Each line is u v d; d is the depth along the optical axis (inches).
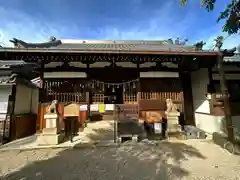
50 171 127.7
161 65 273.4
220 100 247.6
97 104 260.7
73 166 137.2
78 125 249.8
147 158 154.2
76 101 258.1
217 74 271.4
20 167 135.6
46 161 149.0
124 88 268.7
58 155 165.0
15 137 237.9
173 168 130.9
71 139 208.7
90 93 264.2
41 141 197.9
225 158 151.9
